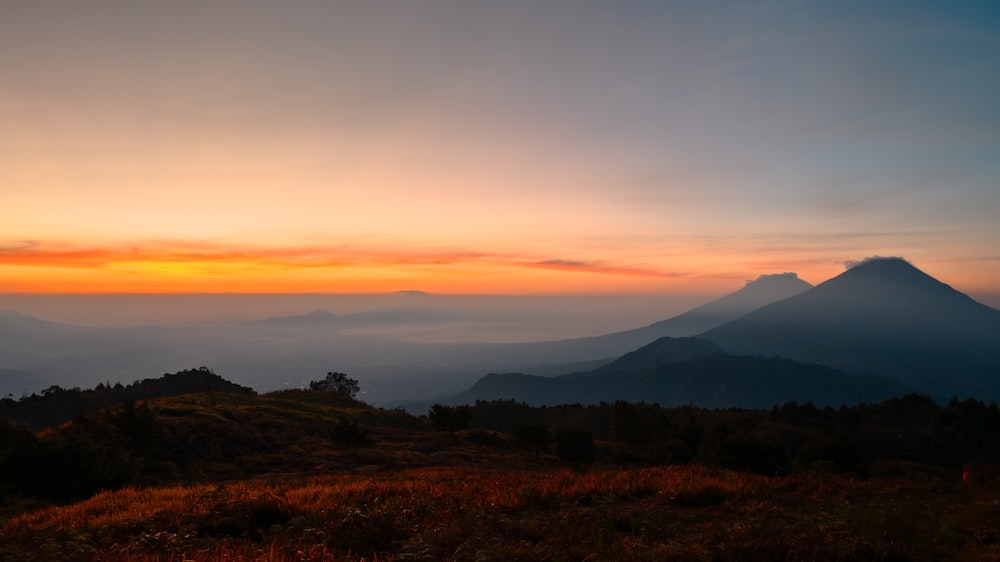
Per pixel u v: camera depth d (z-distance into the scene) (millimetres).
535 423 47656
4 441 29891
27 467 23312
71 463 24047
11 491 24031
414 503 12680
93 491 24172
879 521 9789
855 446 26375
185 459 36875
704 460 31828
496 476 20266
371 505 12516
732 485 14922
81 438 25531
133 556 8727
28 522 13641
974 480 15414
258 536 10992
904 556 8359
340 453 41531
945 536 9328
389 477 24391
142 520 11828
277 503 12688
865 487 16297
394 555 8820
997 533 9469
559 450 41188
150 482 28391
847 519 10031
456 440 55344
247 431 45250
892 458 56812
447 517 11203
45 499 23609
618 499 13680
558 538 9523
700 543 9141
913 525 9852
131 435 34625
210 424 44250
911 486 16328
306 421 56781
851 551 8305
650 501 13633
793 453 54406
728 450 26375
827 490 15188
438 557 8609
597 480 16250
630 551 8367
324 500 13344
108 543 10078
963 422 64812
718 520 11531
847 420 70125
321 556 8641
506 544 9336
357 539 9586
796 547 8445
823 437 27516
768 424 65000
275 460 38062
